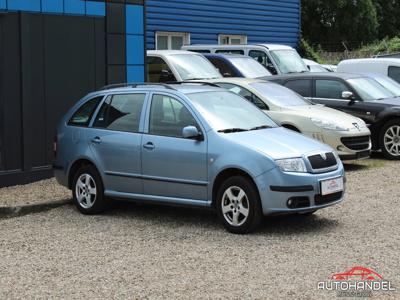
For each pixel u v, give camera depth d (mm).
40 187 10547
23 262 6465
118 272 6055
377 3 49406
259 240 7066
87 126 8703
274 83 13156
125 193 8250
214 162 7391
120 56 12422
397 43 36375
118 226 7902
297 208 7129
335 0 43281
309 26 44500
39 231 7746
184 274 5949
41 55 11133
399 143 13133
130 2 12555
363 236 7180
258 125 8062
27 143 10914
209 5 24562
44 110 11188
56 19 11328
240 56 17906
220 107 8055
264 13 27453
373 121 13281
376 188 10047
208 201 7508
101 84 12125
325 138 11727
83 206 8625
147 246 6938
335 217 8117
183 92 8031
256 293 5422
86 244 7086
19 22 10773
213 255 6539
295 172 7094
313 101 13852
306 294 5387
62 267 6262
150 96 8219
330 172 7422
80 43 11734
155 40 22422
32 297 5441
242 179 7223
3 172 10625
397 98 13711
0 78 10586
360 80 13891
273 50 19328
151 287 5617
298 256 6445
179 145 7688
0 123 10602
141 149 8000
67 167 8844
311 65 22750
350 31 44688
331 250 6641
